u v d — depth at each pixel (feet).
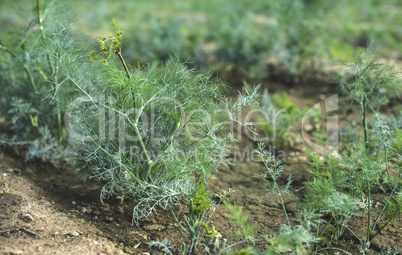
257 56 18.94
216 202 10.12
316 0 22.09
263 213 9.69
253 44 19.11
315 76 18.89
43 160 11.37
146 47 18.83
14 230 8.05
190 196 8.63
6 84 12.24
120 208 9.66
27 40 11.29
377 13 33.73
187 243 8.46
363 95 10.37
